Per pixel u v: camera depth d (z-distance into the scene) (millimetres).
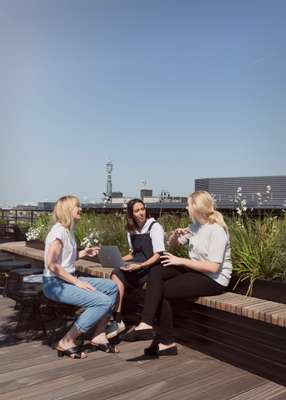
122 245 5816
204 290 3773
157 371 3537
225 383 3305
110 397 3074
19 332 4594
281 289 3621
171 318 3873
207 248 3824
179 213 6531
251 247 4109
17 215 13031
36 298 4328
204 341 3973
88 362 3744
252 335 3529
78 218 4051
